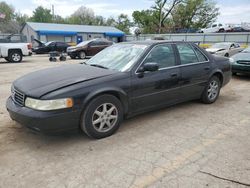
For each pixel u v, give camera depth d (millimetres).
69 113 3271
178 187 2566
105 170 2875
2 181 2680
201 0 47438
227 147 3436
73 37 39594
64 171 2859
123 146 3463
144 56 4117
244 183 2627
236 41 26469
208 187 2564
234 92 6785
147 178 2719
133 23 58406
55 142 3576
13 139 3672
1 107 5266
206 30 34969
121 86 3730
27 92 3297
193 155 3213
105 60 4477
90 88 3430
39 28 37531
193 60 4973
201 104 5469
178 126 4195
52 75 3760
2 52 14844
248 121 4453
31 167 2943
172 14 48250
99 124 3650
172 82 4453
